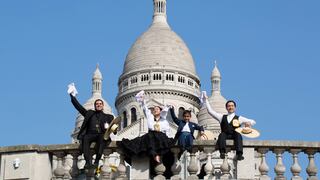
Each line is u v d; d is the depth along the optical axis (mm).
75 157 30203
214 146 29656
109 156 31312
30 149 30391
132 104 186375
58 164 30219
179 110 187750
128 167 29953
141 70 191375
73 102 30109
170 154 29922
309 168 29703
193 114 182875
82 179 29781
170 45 196875
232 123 29484
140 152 29250
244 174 29438
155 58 193250
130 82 191125
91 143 29906
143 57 194000
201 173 30297
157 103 181250
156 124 29844
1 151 30547
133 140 29547
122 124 186875
